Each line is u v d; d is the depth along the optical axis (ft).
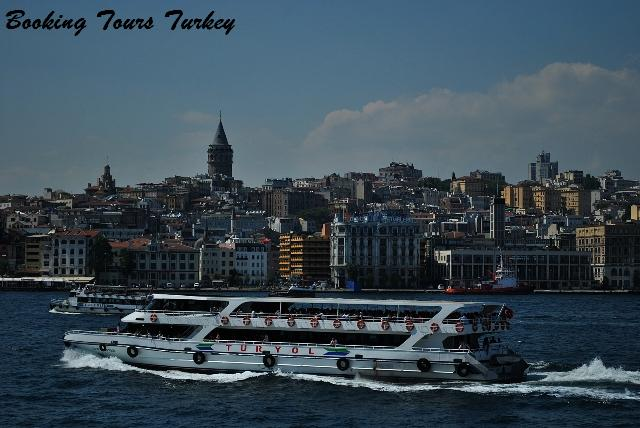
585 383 458.09
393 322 452.35
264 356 463.01
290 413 399.44
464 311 451.53
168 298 487.20
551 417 396.16
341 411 402.31
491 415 398.01
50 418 393.50
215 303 479.41
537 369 509.35
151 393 434.71
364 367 451.53
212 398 424.05
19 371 497.87
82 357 494.59
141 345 482.28
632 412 404.57
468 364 443.32
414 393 430.61
